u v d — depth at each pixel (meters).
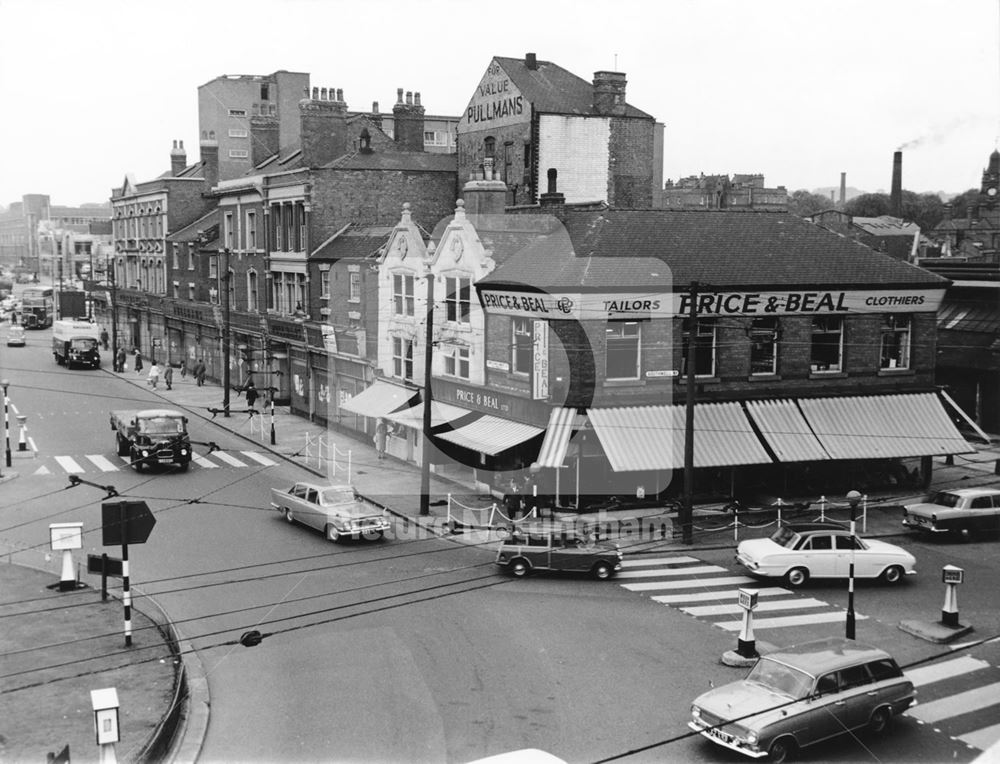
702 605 25.27
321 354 50.47
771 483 35.78
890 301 36.22
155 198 81.19
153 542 30.45
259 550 29.67
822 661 17.81
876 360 36.81
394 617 24.03
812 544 27.03
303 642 22.30
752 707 17.02
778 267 35.12
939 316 48.91
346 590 25.92
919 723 18.44
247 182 58.88
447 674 20.56
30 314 113.75
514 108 48.88
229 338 59.34
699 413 33.56
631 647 22.16
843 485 36.84
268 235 56.59
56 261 181.12
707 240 35.75
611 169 49.28
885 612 24.89
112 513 21.72
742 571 28.33
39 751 16.75
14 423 51.81
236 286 62.69
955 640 22.88
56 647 21.69
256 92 88.25
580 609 24.81
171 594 25.52
